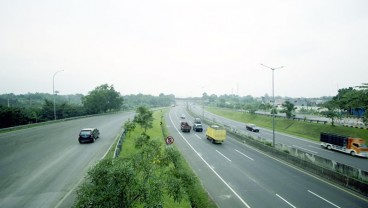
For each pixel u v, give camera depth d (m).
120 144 20.81
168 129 49.53
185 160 24.06
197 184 17.20
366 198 15.70
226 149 31.16
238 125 63.59
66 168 17.03
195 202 14.65
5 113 41.72
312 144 37.31
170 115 86.31
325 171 19.97
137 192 7.29
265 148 30.08
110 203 6.63
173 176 9.53
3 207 11.21
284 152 26.16
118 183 6.91
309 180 19.30
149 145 10.27
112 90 81.38
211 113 107.31
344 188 17.53
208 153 28.66
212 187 17.66
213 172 21.20
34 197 12.34
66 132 34.06
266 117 68.25
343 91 63.00
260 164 24.03
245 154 28.44
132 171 7.07
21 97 140.38
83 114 68.12
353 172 18.06
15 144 25.30
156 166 9.58
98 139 28.72
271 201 15.25
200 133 45.06
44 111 56.88
